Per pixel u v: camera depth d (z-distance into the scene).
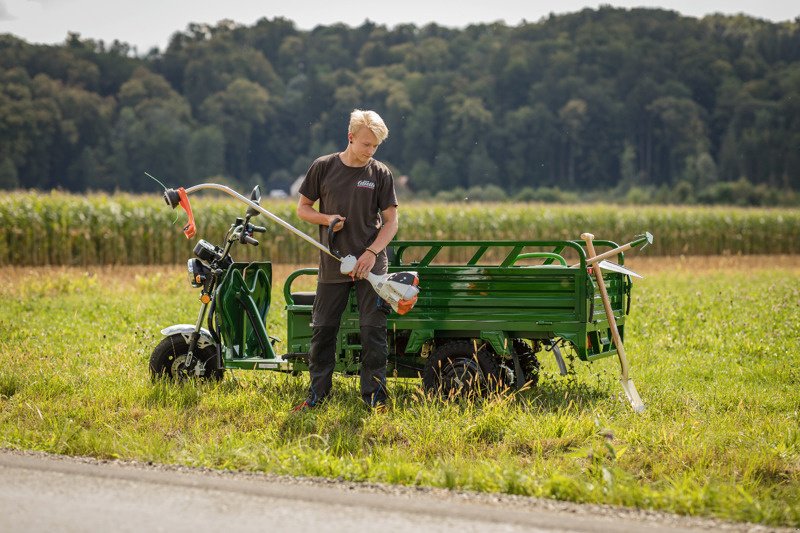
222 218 35.66
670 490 6.02
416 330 9.09
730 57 190.00
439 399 8.63
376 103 174.75
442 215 42.00
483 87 170.12
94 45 199.75
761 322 14.70
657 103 167.12
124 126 160.50
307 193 8.73
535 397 9.12
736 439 7.62
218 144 162.38
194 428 7.80
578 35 189.75
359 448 7.29
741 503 5.74
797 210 51.72
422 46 190.75
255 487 6.00
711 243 48.31
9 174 140.88
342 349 9.31
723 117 172.38
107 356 11.20
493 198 148.75
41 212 32.56
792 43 199.62
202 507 5.55
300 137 178.12
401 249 9.30
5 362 10.73
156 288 20.91
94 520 5.28
